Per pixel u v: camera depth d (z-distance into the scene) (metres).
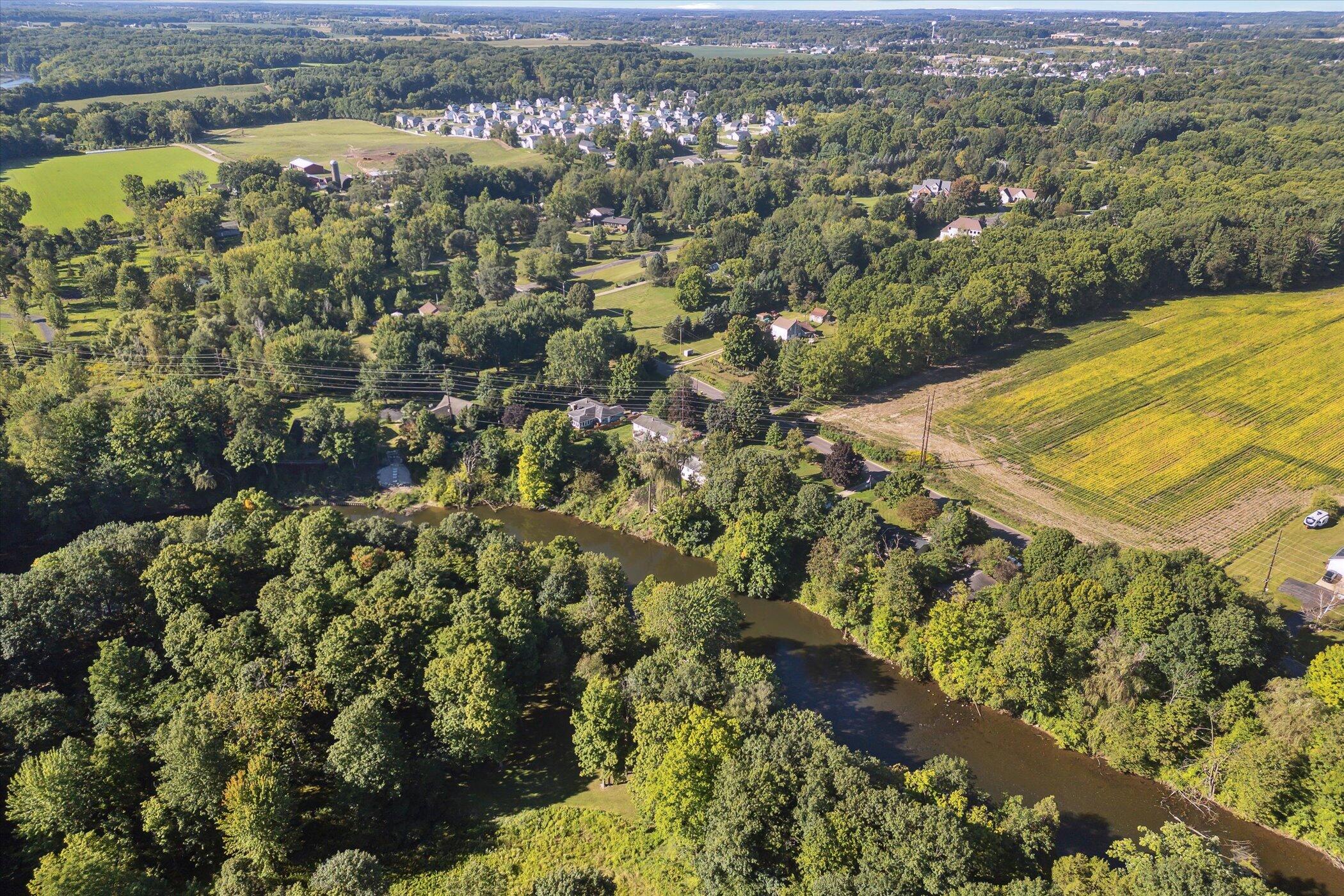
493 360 183.00
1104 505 133.00
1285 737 77.12
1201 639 84.62
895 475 132.38
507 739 83.25
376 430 152.38
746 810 66.69
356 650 81.44
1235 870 64.38
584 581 101.94
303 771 74.94
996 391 174.50
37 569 90.19
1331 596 107.75
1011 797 72.00
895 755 89.06
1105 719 85.25
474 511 143.88
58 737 75.50
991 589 104.88
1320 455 146.50
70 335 185.50
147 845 69.94
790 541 119.62
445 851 73.94
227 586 92.81
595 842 74.50
